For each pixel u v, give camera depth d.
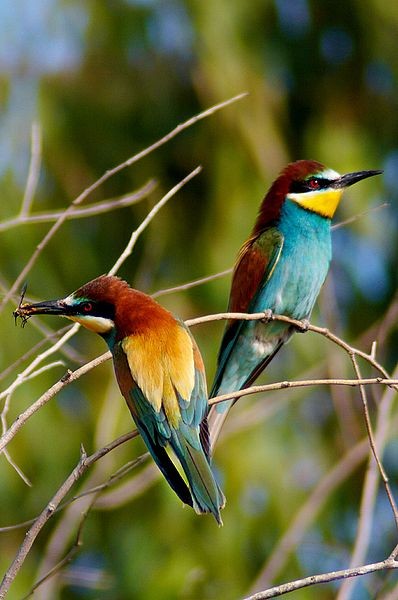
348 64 15.95
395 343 15.04
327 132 15.30
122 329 8.09
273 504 13.63
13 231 13.76
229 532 13.44
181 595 12.98
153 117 15.11
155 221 14.68
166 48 15.20
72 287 14.17
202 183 14.91
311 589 13.45
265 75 14.98
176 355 7.89
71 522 11.67
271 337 10.40
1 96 14.41
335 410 14.47
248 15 15.09
